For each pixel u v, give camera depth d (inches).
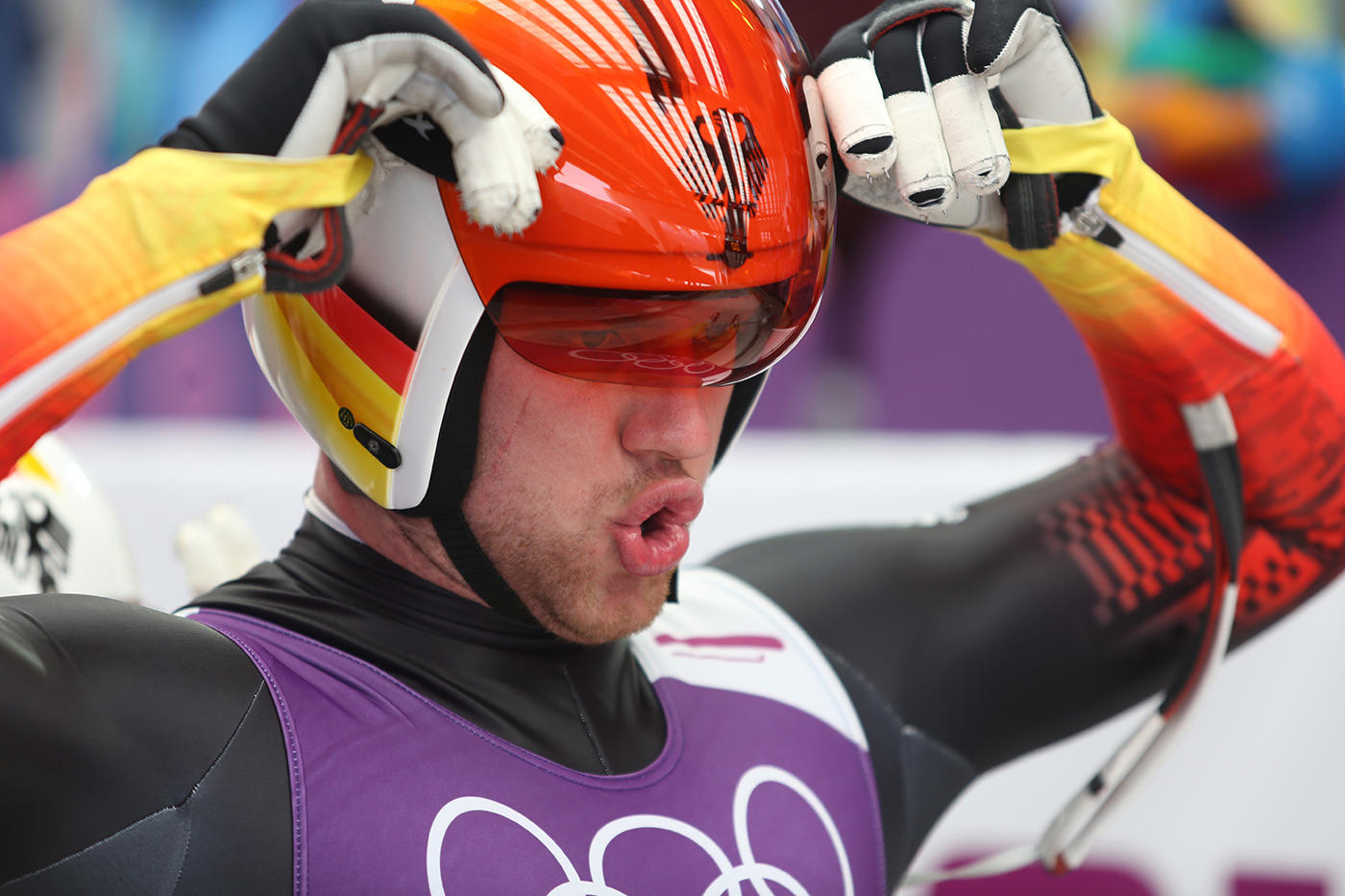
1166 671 154.8
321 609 123.6
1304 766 222.1
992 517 158.1
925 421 369.1
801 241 116.7
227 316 339.3
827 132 120.9
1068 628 150.2
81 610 110.2
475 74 97.4
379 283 113.1
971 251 359.9
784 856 128.9
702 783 128.8
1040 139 121.6
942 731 148.5
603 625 122.6
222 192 97.2
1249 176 366.0
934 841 222.4
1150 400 146.9
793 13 384.5
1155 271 134.3
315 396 119.6
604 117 109.3
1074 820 150.0
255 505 230.4
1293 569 154.6
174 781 106.0
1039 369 357.1
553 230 109.3
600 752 125.4
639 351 112.7
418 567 123.6
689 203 109.9
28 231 97.7
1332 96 363.9
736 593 150.7
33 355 94.1
